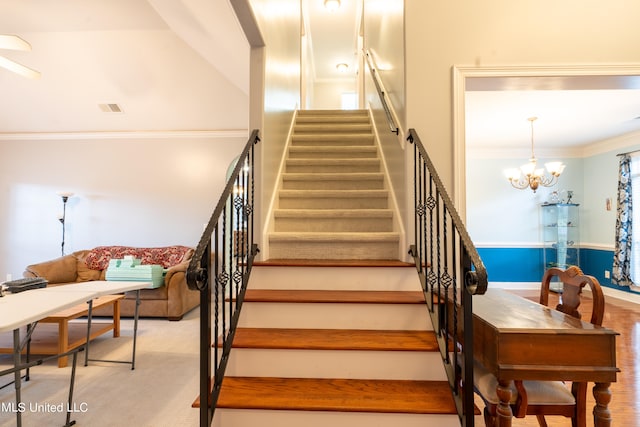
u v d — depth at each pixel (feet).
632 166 16.37
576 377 4.02
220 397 5.14
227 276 5.91
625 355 9.82
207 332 4.76
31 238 18.30
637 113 13.69
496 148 19.75
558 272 5.78
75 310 9.87
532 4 7.55
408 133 7.61
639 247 15.98
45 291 7.66
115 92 15.79
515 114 13.88
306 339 5.95
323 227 9.07
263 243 7.97
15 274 18.26
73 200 18.38
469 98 12.25
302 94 18.26
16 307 6.20
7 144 18.58
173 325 13.17
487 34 7.61
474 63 7.59
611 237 17.61
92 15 12.04
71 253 17.37
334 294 6.88
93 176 18.42
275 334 6.18
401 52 8.13
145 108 16.70
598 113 13.67
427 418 4.89
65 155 18.49
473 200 20.02
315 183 10.50
